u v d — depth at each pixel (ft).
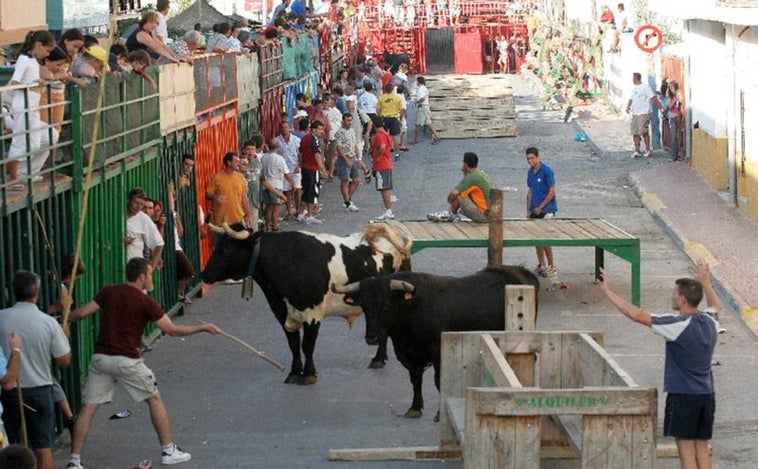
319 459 41.81
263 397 49.67
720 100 97.50
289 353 56.65
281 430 45.39
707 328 36.68
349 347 57.52
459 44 219.00
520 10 221.66
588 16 185.37
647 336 58.75
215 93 75.97
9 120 42.50
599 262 69.97
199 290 68.28
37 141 43.06
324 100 109.19
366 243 52.16
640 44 126.00
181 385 51.49
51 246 43.86
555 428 39.24
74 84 46.16
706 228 83.10
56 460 42.29
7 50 59.98
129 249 54.95
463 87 150.51
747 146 86.69
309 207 91.25
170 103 62.54
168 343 58.49
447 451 41.29
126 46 62.95
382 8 220.64
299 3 133.90
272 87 102.89
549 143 136.15
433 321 43.78
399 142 131.44
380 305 43.06
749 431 44.50
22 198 40.78
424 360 45.06
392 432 44.86
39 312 36.99
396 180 112.37
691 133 111.96
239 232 50.14
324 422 46.32
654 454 32.50
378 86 159.63
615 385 34.63
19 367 35.19
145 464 40.96
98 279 50.08
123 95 53.57
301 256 50.39
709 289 38.01
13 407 36.47
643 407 32.30
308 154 90.48
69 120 46.21
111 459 42.45
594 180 109.40
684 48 115.75
